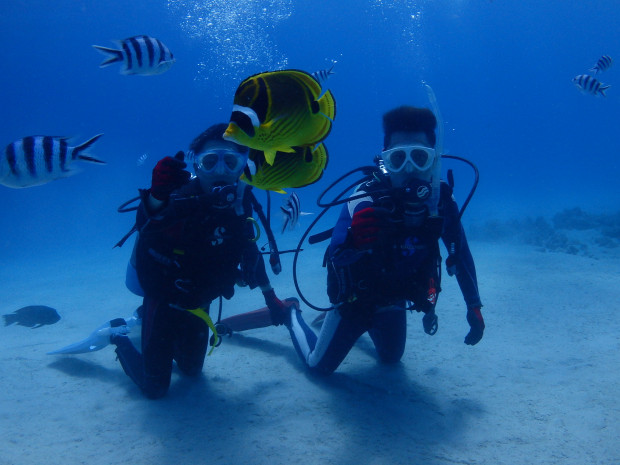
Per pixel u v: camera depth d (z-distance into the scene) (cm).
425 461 218
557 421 248
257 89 102
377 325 337
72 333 509
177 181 212
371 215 221
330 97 115
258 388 322
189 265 267
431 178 255
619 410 251
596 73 761
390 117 263
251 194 295
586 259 762
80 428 269
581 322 425
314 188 3444
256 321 430
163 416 283
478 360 354
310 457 226
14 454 238
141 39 342
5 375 361
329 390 312
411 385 314
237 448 238
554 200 2456
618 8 6003
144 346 296
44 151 200
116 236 2178
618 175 4841
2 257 1770
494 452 223
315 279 721
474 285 288
